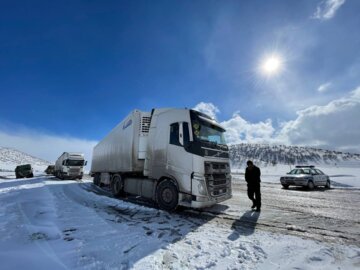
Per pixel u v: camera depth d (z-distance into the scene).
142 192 9.09
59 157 30.89
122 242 4.52
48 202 8.98
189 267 3.53
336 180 28.30
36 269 3.25
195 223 6.28
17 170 32.41
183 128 7.53
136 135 9.73
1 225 5.47
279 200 10.62
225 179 8.02
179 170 7.37
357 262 3.82
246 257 3.96
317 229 5.79
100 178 15.48
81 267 3.36
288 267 3.62
